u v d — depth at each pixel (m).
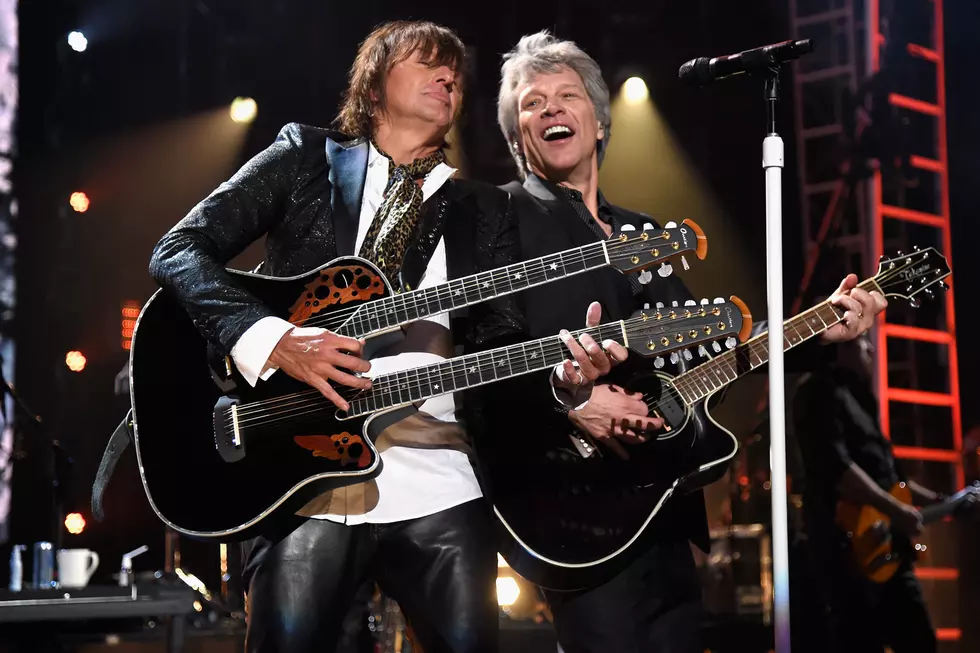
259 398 6.00
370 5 21.28
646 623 7.11
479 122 21.34
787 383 12.16
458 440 6.33
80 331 19.44
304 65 21.22
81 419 19.08
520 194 8.12
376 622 13.41
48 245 19.27
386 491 6.00
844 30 20.89
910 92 20.52
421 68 6.60
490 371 6.32
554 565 6.88
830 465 11.82
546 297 7.54
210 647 13.77
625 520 7.03
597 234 8.01
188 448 5.91
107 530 18.08
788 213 21.52
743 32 21.45
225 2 20.86
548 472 7.06
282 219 6.38
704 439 7.27
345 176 6.42
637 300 7.84
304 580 5.78
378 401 6.05
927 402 20.80
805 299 21.08
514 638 13.73
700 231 6.68
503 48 21.47
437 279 6.45
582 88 8.28
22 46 18.97
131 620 13.91
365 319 6.10
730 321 6.79
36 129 19.16
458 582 5.99
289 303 6.08
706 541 7.53
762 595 17.20
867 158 20.34
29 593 9.18
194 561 16.45
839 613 11.88
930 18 20.64
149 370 5.98
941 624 16.75
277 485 5.86
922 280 7.84
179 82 20.64
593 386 7.09
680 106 21.86
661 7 21.53
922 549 14.62
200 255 5.92
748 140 21.92
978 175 20.72
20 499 17.45
